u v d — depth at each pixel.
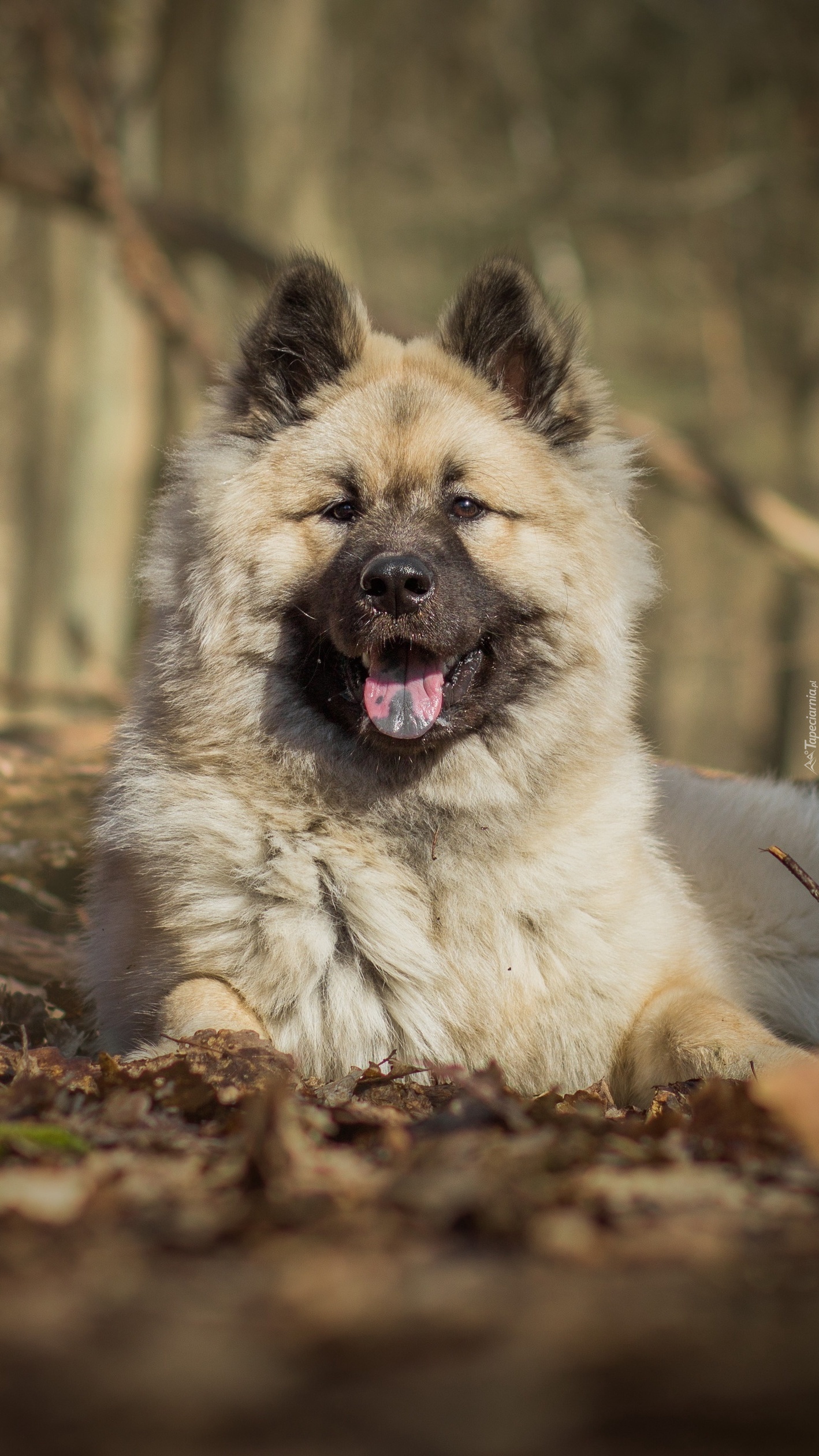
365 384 6.56
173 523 6.58
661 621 37.38
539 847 5.97
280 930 5.72
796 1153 3.71
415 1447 1.74
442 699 5.96
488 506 6.24
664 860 6.85
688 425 32.59
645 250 31.31
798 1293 2.32
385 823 5.97
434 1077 5.12
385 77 30.98
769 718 31.67
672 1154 3.60
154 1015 5.95
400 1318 2.17
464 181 30.88
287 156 20.59
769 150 27.92
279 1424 1.80
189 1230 2.71
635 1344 2.06
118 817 6.27
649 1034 5.88
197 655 6.16
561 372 6.52
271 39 20.27
